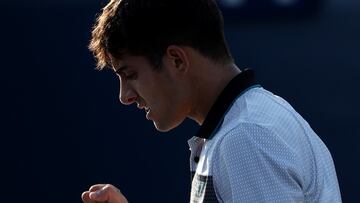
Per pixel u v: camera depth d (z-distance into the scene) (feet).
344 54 60.75
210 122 20.85
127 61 21.20
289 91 61.31
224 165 19.77
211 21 21.01
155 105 21.34
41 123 63.10
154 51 20.84
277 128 20.16
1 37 63.05
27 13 62.80
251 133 19.71
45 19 62.69
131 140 62.08
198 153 21.83
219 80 21.13
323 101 60.95
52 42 62.75
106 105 62.39
